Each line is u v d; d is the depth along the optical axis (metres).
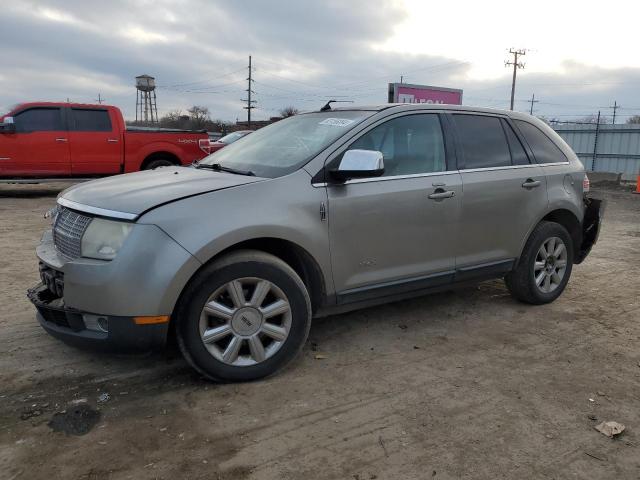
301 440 2.91
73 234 3.33
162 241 3.13
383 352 4.08
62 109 12.20
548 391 3.52
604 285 6.05
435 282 4.39
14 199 12.58
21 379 3.50
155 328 3.16
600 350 4.21
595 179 22.41
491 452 2.85
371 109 4.27
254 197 3.44
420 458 2.78
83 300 3.14
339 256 3.79
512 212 4.75
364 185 3.88
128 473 2.60
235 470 2.65
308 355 3.99
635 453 2.87
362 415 3.17
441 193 4.24
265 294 3.47
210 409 3.19
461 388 3.54
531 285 5.07
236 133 14.99
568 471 2.71
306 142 4.03
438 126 4.45
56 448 2.78
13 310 4.68
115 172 12.78
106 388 3.42
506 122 4.97
